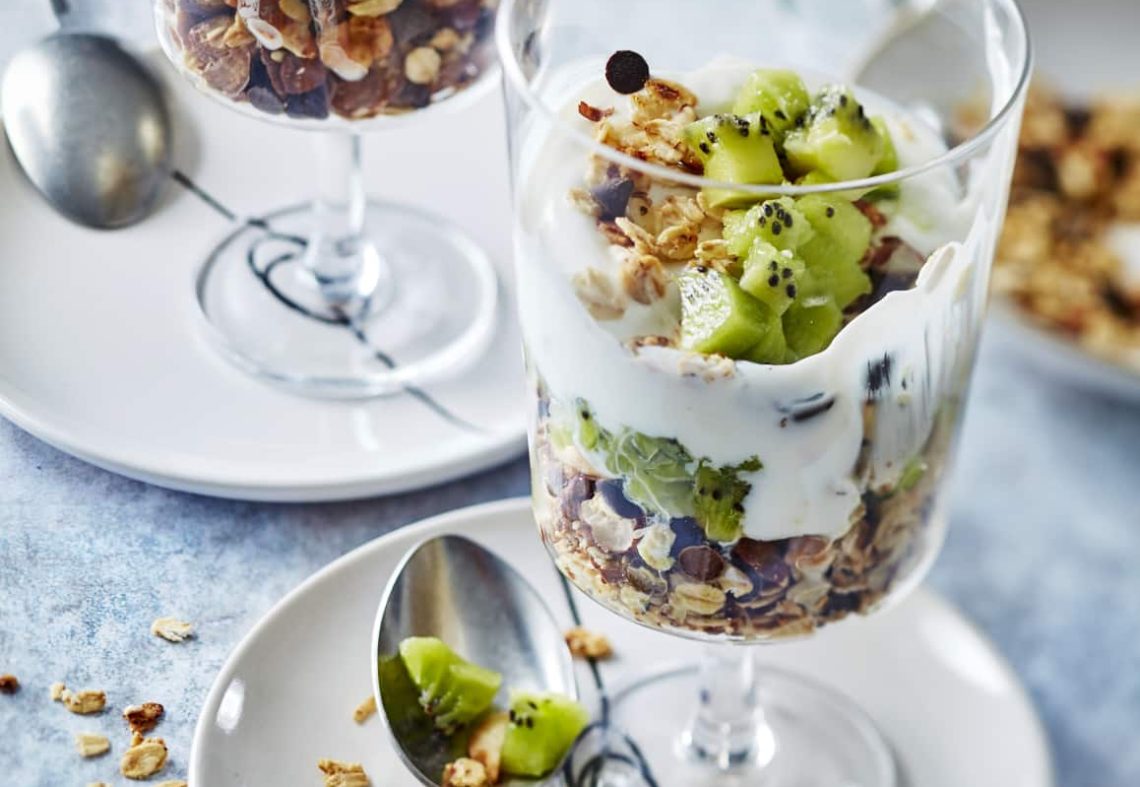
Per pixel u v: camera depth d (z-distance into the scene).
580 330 0.44
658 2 0.62
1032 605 0.63
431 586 0.52
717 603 0.46
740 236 0.44
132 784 0.49
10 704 0.50
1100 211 0.70
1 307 0.58
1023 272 0.68
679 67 0.53
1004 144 0.44
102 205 0.61
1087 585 0.63
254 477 0.55
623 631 0.54
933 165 0.43
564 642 0.52
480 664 0.52
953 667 0.54
